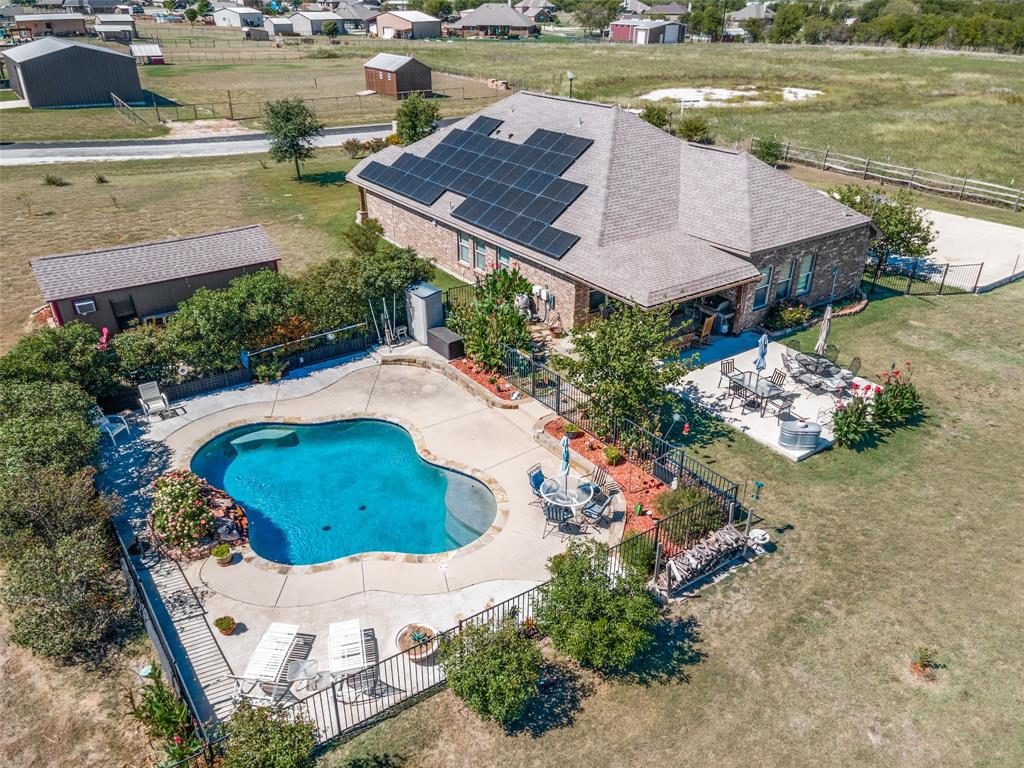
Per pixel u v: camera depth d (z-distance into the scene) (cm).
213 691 1430
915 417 2356
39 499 1648
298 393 2498
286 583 1688
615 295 2538
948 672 1477
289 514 1962
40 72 7112
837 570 1739
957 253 3816
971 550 1800
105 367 2317
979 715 1390
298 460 2194
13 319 3025
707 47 13388
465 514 1961
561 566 1528
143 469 2083
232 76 9806
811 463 2139
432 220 3506
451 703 1417
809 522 1897
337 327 2705
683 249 2792
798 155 5756
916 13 16350
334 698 1311
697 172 3150
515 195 3164
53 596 1476
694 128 5831
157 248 2852
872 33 14225
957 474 2083
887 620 1599
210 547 1784
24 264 3634
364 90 8862
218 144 6331
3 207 4538
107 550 1723
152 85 8900
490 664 1319
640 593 1502
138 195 4859
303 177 5350
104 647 1525
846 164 5484
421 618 1591
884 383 2378
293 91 8738
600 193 2934
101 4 17462
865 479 2066
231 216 4462
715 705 1409
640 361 2088
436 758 1309
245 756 1166
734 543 1734
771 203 2939
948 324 3006
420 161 3756
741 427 2305
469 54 12000
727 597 1662
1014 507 1948
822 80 9431
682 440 2245
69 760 1298
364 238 3422
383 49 12675
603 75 9550
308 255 3803
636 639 1400
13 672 1466
